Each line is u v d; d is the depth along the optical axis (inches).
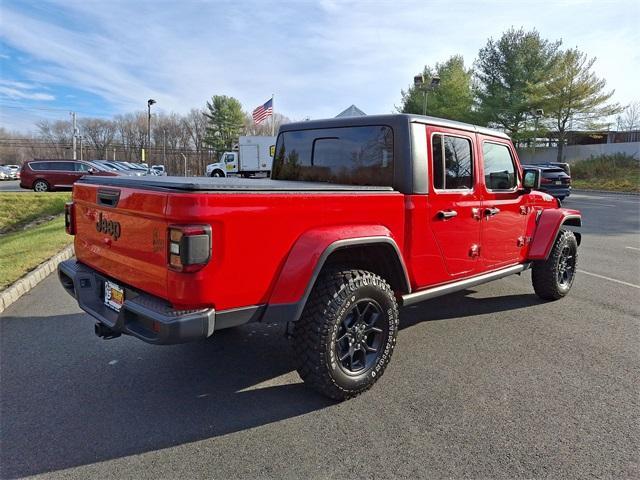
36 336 170.7
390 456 101.0
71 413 118.4
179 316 95.1
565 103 1432.1
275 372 143.3
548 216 208.7
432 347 163.9
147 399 126.0
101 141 3486.7
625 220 567.8
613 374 143.3
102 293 129.0
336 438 107.7
